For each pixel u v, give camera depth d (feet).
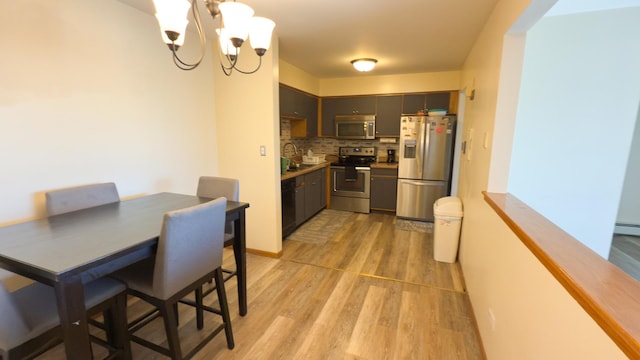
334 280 8.93
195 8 4.52
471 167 8.93
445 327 6.81
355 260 10.36
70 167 6.45
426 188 14.75
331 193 16.97
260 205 10.35
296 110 14.11
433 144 14.39
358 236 12.73
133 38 7.54
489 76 7.17
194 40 9.34
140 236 4.72
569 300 2.79
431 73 15.15
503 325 4.80
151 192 8.33
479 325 6.36
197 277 5.32
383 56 11.91
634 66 7.70
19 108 5.60
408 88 15.65
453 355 5.96
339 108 17.01
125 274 5.24
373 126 16.38
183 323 6.88
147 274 5.22
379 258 10.53
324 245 11.69
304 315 7.21
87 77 6.63
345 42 10.05
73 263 3.76
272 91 9.51
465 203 9.72
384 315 7.23
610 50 7.79
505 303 4.78
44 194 6.04
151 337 6.43
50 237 4.65
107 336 5.77
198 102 9.65
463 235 9.54
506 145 6.29
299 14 7.67
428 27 8.54
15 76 5.50
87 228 5.09
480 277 6.64
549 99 8.27
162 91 8.43
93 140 6.84
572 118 8.22
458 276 9.25
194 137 9.60
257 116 9.84
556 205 8.65
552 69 8.14
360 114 16.66
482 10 7.20
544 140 8.45
